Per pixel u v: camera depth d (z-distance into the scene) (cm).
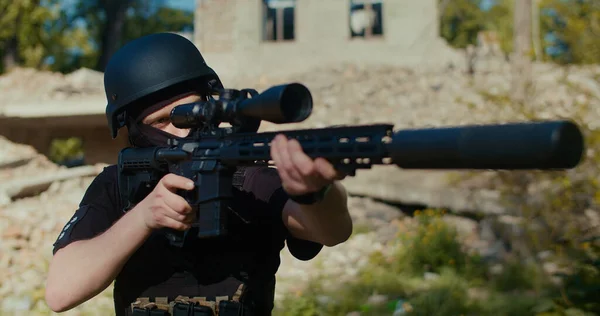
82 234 231
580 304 465
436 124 1172
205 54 1800
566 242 648
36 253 801
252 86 1497
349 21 1745
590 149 661
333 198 201
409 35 1733
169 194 202
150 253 231
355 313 588
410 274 694
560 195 666
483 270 662
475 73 1524
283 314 586
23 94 1556
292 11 2409
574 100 831
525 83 959
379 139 157
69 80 1692
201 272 229
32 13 3003
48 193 998
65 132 1527
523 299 546
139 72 234
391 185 903
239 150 191
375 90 1357
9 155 1364
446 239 732
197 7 1809
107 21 3769
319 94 1359
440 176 902
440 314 563
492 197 806
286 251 811
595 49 750
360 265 738
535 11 1933
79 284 214
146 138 240
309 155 169
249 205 235
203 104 204
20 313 623
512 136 134
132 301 235
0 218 881
